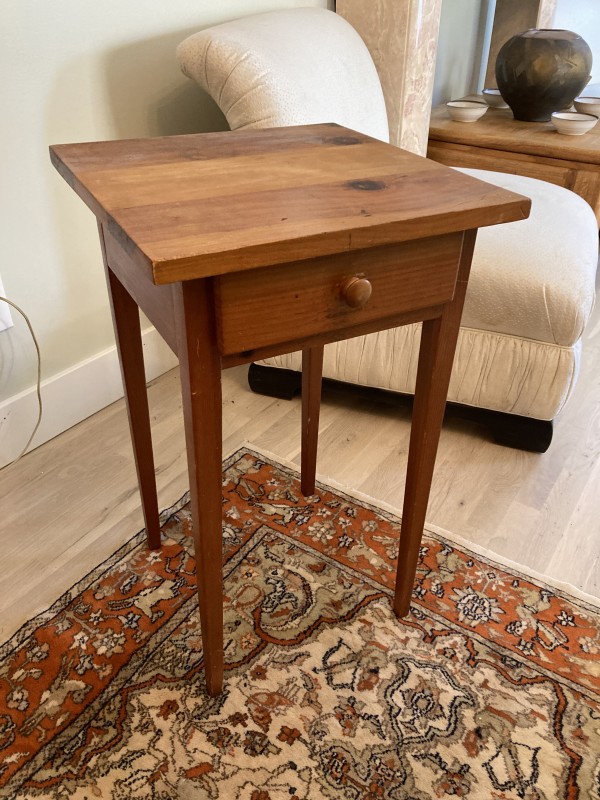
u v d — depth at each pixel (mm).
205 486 697
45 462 1308
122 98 1290
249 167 748
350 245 590
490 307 1230
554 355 1234
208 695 874
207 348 615
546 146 1818
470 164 1975
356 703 869
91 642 941
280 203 640
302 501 1214
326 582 1048
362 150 829
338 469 1310
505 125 2023
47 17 1105
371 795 768
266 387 1519
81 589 1024
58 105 1180
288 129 922
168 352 1608
